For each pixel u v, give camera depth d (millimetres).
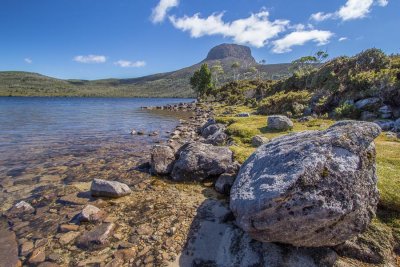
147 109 63531
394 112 17516
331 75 33281
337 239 4961
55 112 49906
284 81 47812
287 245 5371
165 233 6676
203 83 95625
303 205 4770
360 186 5020
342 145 5289
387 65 28359
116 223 7199
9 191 9641
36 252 5980
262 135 15203
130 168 12484
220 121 22516
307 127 17031
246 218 5238
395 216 6215
